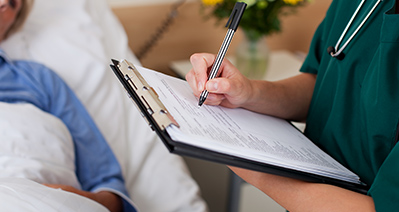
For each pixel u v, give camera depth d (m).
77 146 1.31
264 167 0.56
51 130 1.19
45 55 1.44
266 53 1.71
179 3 1.88
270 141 0.65
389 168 0.57
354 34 0.70
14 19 1.40
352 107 0.71
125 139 1.45
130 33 1.87
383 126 0.63
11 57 1.39
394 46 0.60
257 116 0.77
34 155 1.11
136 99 0.62
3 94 1.25
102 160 1.32
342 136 0.72
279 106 0.81
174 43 1.95
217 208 1.73
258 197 1.47
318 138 0.80
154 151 1.46
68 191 1.08
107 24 1.68
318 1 2.06
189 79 0.72
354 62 0.70
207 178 1.78
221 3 1.65
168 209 1.32
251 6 1.58
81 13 1.57
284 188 0.64
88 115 1.37
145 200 1.34
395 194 0.56
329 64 0.77
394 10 0.63
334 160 0.70
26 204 0.89
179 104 0.64
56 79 1.38
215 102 0.71
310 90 0.87
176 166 1.44
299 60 1.98
